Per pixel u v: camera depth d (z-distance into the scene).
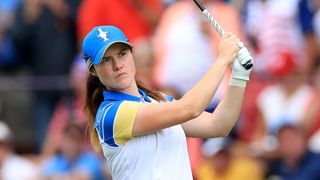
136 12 32.19
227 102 17.34
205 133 17.58
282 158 28.17
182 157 16.94
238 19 30.67
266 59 31.33
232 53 16.72
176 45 29.56
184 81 29.20
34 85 32.75
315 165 27.81
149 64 28.58
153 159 16.69
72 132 29.00
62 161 29.20
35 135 32.25
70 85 32.28
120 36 16.67
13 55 33.72
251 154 28.48
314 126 29.41
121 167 16.89
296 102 29.72
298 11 32.22
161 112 16.31
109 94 16.95
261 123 29.75
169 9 30.97
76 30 33.59
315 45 32.19
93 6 32.09
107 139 16.78
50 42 33.31
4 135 30.34
